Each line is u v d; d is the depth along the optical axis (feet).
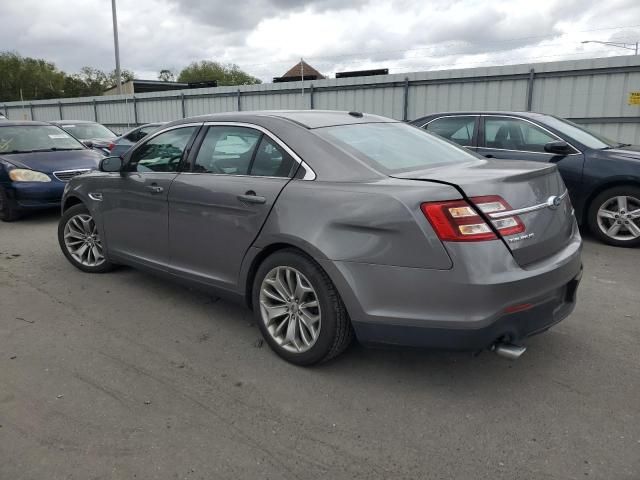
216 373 10.85
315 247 10.03
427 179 9.56
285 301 11.10
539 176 10.30
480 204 9.00
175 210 13.28
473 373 10.74
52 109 98.02
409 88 52.06
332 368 10.98
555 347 11.84
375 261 9.41
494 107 47.26
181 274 13.55
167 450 8.39
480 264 8.79
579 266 10.71
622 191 20.30
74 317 13.83
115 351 11.86
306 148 11.10
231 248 11.96
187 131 13.78
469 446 8.46
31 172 26.12
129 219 14.96
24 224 26.25
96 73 252.62
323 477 7.80
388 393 10.04
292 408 9.57
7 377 10.66
